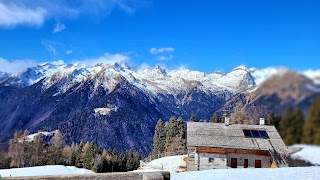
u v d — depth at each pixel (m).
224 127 32.91
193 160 31.30
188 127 33.28
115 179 6.44
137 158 76.44
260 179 15.55
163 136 84.12
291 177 12.88
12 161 69.75
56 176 6.32
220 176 17.83
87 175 6.39
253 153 30.11
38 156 75.06
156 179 6.33
